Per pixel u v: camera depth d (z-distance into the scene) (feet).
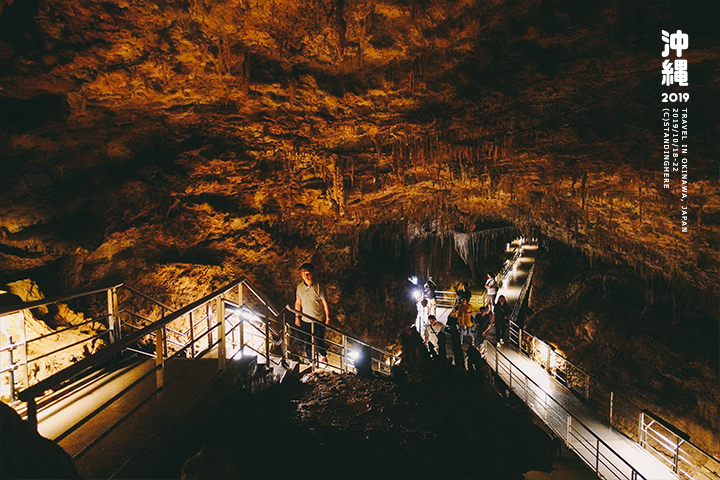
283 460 11.51
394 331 46.01
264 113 22.45
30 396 6.41
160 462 9.79
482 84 20.86
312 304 21.98
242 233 29.99
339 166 28.43
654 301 39.60
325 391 17.65
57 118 17.49
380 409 15.87
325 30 16.84
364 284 43.16
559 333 46.37
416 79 20.58
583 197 28.19
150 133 21.79
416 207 43.83
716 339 34.17
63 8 13.21
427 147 27.43
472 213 51.21
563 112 22.98
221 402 13.28
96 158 20.97
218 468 8.32
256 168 26.71
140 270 24.93
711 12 15.39
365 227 42.04
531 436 20.31
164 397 12.41
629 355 39.14
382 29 17.40
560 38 17.52
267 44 17.35
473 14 16.44
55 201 19.85
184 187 24.79
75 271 21.33
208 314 18.78
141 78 17.28
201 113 21.42
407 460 12.48
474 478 12.57
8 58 14.14
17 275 19.26
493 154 26.94
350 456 12.30
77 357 16.44
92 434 10.29
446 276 69.67
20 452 5.90
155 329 9.87
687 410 33.73
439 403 17.52
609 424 27.89
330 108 22.63
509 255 88.33
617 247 39.06
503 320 39.22
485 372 28.96
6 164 17.97
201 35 15.87
